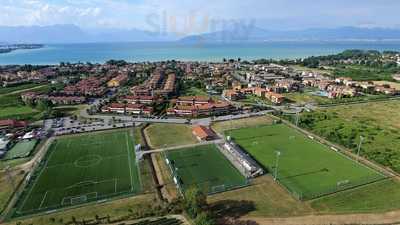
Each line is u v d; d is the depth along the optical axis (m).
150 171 112.06
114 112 191.12
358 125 163.75
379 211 87.06
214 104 196.12
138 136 148.38
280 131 156.38
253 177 107.88
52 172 111.06
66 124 167.62
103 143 139.25
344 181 103.88
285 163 119.06
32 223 82.50
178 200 90.00
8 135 148.00
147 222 82.00
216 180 105.69
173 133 153.75
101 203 91.75
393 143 137.00
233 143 139.00
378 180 105.06
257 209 88.31
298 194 96.06
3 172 111.69
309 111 194.62
